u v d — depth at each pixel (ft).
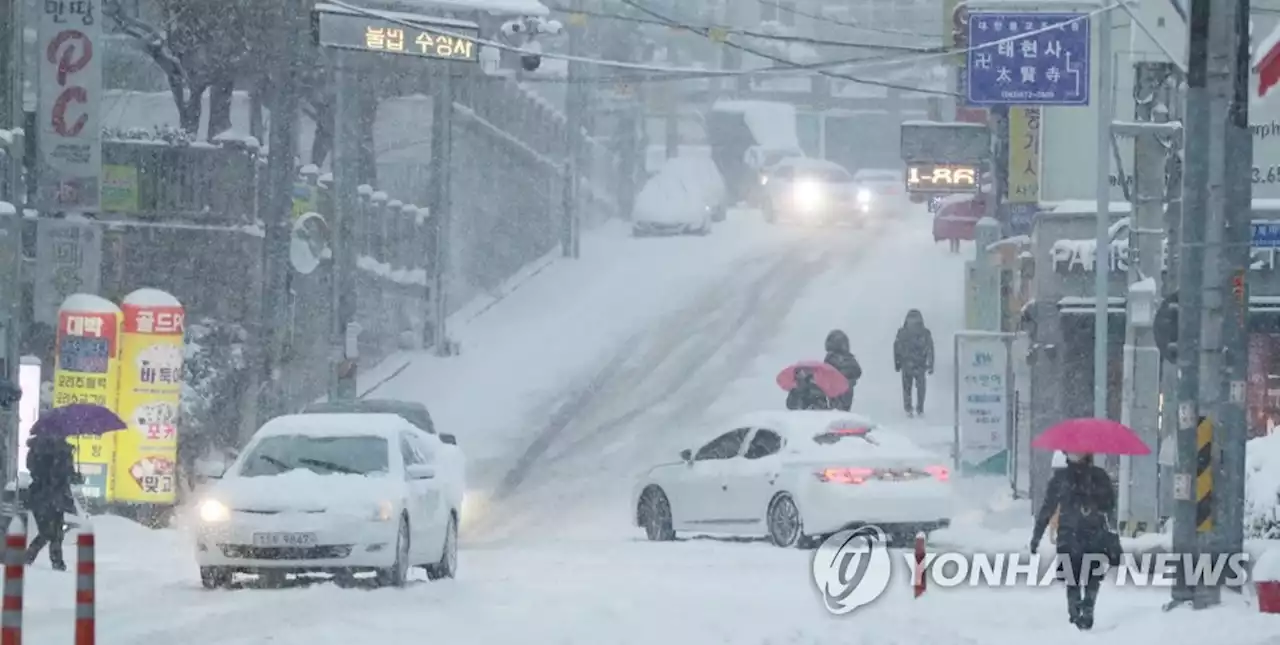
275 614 187.83
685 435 446.60
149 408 338.54
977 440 379.96
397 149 613.93
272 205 389.39
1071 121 377.09
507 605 199.72
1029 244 405.18
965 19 427.74
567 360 542.57
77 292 365.40
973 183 519.19
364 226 534.78
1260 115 336.49
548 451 433.07
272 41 444.55
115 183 410.31
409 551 227.20
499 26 435.94
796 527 289.33
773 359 538.06
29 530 277.23
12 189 321.93
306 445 235.61
